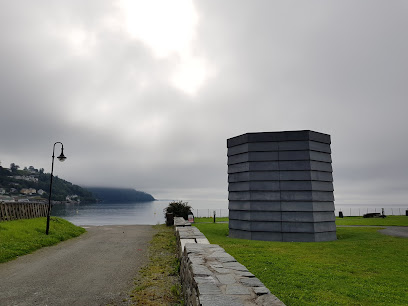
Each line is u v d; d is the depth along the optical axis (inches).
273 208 708.0
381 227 978.1
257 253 469.4
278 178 714.8
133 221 2383.1
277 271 346.0
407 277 328.2
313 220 677.3
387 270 359.9
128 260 424.2
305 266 375.6
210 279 184.1
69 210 5246.1
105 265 391.2
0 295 266.8
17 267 380.2
